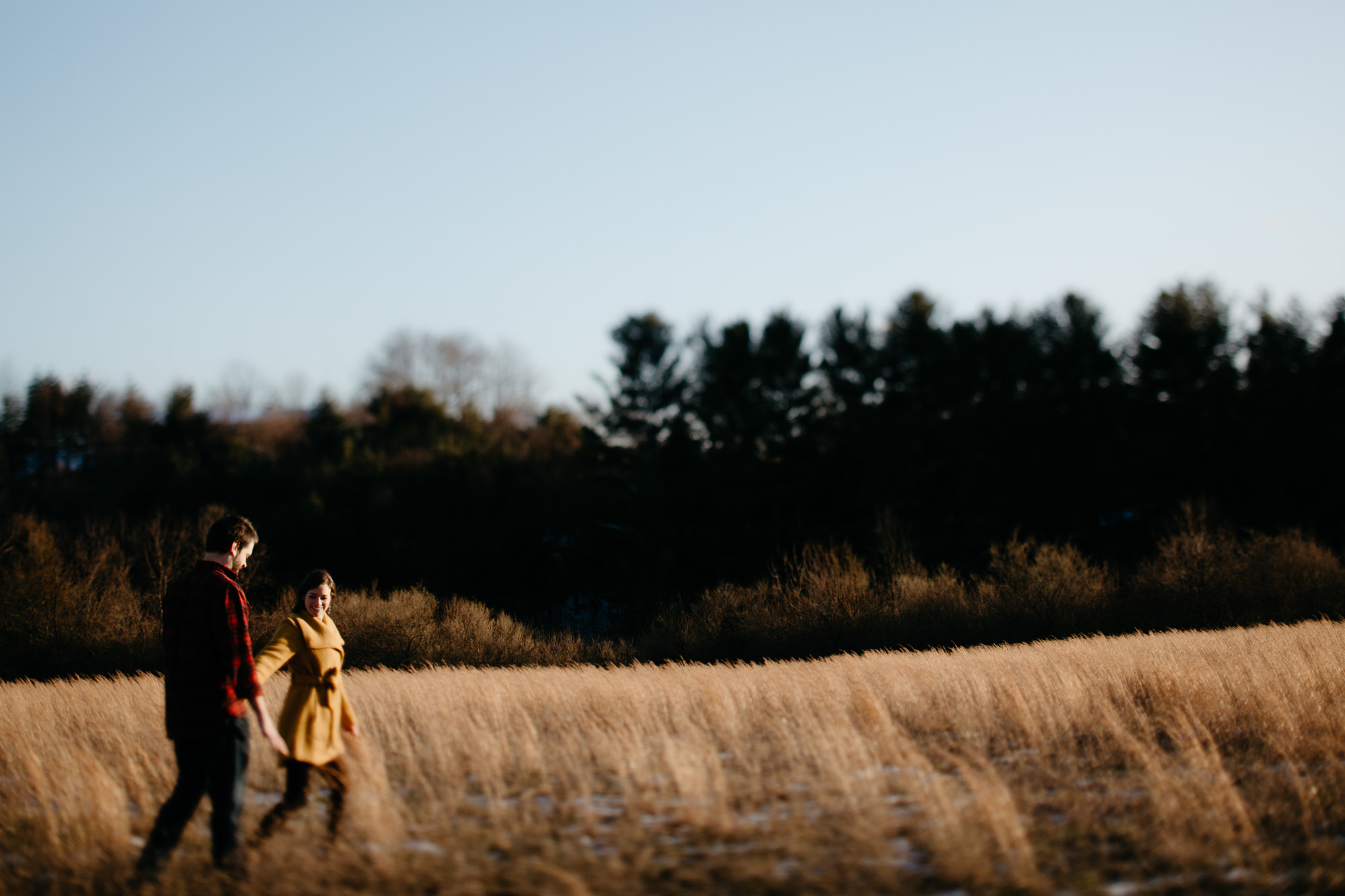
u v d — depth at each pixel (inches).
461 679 451.8
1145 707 316.5
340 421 2082.9
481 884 157.2
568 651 1037.2
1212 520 1266.0
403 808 207.2
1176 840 171.8
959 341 1894.7
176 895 158.1
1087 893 151.6
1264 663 362.0
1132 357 1818.4
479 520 1658.5
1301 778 216.2
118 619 986.1
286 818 191.5
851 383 1834.4
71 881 165.6
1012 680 331.9
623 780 225.3
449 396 2647.6
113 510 1659.7
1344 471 1535.4
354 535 1558.8
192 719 175.3
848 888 152.6
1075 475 1675.7
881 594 1055.0
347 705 210.1
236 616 180.9
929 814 187.2
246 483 1744.6
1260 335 1777.8
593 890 153.6
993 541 1599.4
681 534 1620.3
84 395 2028.8
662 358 1829.5
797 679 386.6
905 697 336.2
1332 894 151.3
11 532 1132.5
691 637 1011.9
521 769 248.5
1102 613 1003.3
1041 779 224.8
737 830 183.6
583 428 1841.8
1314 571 1030.4
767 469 1733.5
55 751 275.0
